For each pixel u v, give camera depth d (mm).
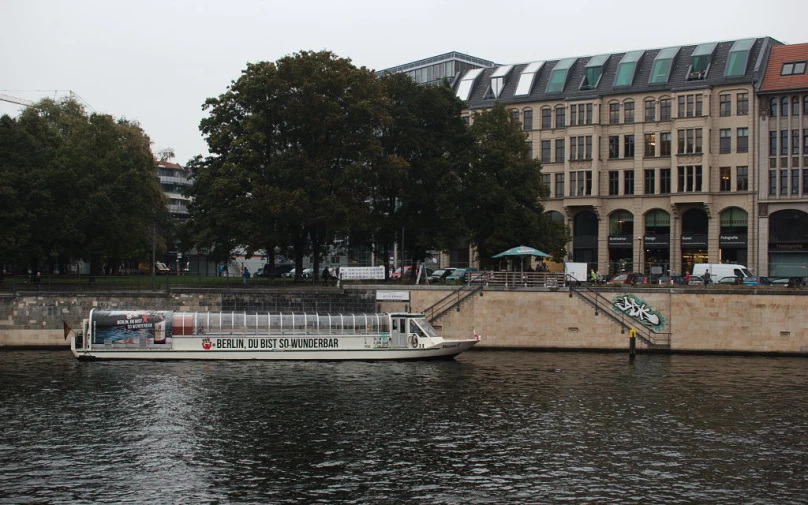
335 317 54844
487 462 30797
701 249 91750
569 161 96688
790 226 87562
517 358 57094
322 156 64500
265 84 64188
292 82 64438
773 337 59438
